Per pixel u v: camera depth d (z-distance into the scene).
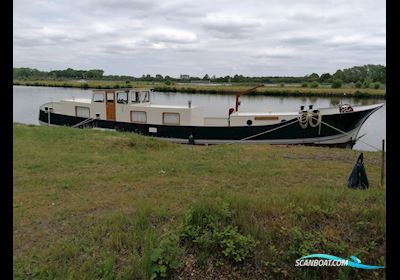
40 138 14.68
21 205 7.09
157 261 4.56
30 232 5.73
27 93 61.59
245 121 17.94
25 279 4.38
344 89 63.31
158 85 78.06
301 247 4.79
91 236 5.40
